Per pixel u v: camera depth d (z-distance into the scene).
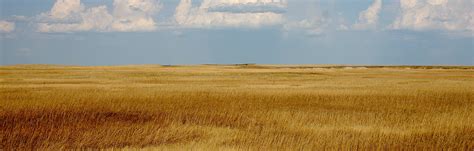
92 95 28.34
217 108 23.72
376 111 23.77
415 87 39.53
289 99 28.53
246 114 21.66
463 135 16.66
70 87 37.00
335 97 29.56
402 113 22.92
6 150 14.68
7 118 20.11
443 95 31.47
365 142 15.51
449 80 57.06
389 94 31.45
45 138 16.34
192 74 73.44
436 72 97.31
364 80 56.34
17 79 52.88
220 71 89.44
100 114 21.53
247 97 29.02
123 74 70.88
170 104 24.91
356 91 33.84
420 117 21.06
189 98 27.84
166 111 22.45
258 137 16.45
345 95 30.62
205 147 14.66
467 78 64.81
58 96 27.48
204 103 25.75
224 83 48.19
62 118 20.42
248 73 79.31
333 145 15.10
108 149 14.52
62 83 45.34
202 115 21.48
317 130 17.69
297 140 15.91
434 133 16.80
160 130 17.66
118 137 16.53
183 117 21.09
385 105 26.16
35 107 22.42
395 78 63.78
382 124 19.30
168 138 16.38
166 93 30.66
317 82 50.88
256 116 21.16
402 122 19.83
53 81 49.09
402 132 17.25
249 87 39.41
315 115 21.50
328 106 25.61
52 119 20.14
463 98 29.91
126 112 22.14
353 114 22.11
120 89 34.72
